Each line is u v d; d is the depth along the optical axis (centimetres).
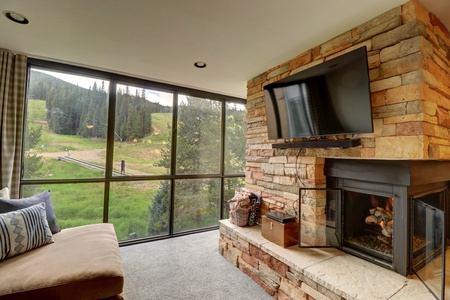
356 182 199
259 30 200
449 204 235
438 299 139
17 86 246
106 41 223
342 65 177
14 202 196
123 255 281
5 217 172
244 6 168
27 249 175
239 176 423
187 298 198
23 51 247
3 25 196
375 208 208
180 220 361
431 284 156
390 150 165
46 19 187
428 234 169
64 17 184
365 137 181
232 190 414
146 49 239
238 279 230
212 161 395
